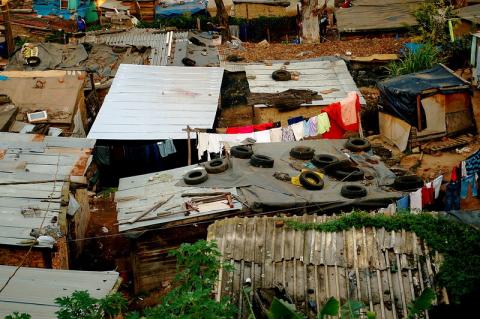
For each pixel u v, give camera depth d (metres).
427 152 20.66
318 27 32.53
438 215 11.20
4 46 33.62
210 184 17.42
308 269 10.77
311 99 24.03
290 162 18.34
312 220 11.74
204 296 8.76
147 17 41.78
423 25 27.83
